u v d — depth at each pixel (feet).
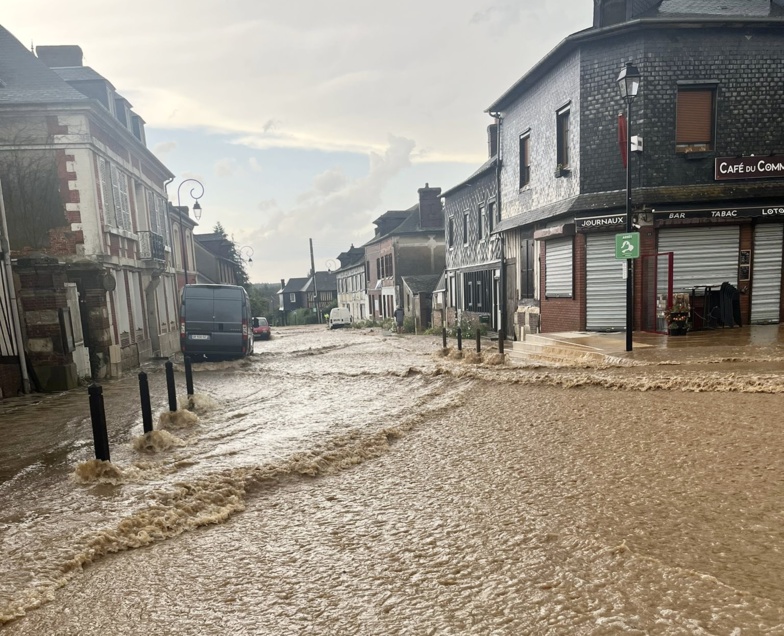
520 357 43.91
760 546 11.21
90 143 51.29
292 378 45.06
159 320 76.07
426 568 11.30
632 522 12.64
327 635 9.17
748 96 47.21
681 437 18.79
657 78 46.50
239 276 192.85
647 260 46.96
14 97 50.42
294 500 16.17
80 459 21.49
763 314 47.47
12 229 50.90
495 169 75.00
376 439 22.04
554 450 18.74
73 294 47.11
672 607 9.21
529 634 8.75
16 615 10.09
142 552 12.92
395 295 133.39
